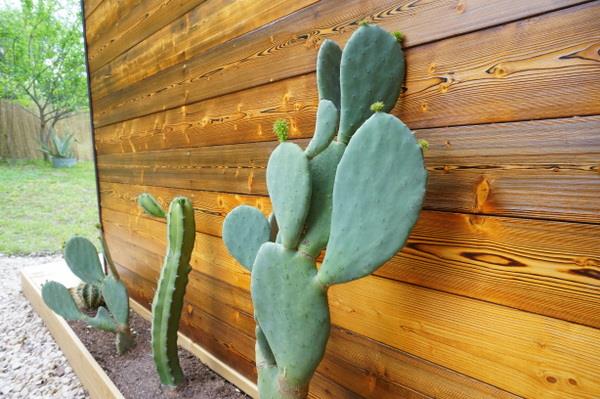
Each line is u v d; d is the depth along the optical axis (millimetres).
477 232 675
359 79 738
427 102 725
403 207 607
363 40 731
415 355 790
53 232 4078
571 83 562
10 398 1552
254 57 1090
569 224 576
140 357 1567
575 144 563
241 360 1295
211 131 1289
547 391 614
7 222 4297
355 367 918
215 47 1227
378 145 629
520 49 606
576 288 575
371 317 870
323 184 735
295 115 991
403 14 748
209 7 1231
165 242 1659
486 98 647
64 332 1840
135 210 1894
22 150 6574
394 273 814
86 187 5613
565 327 590
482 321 681
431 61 713
